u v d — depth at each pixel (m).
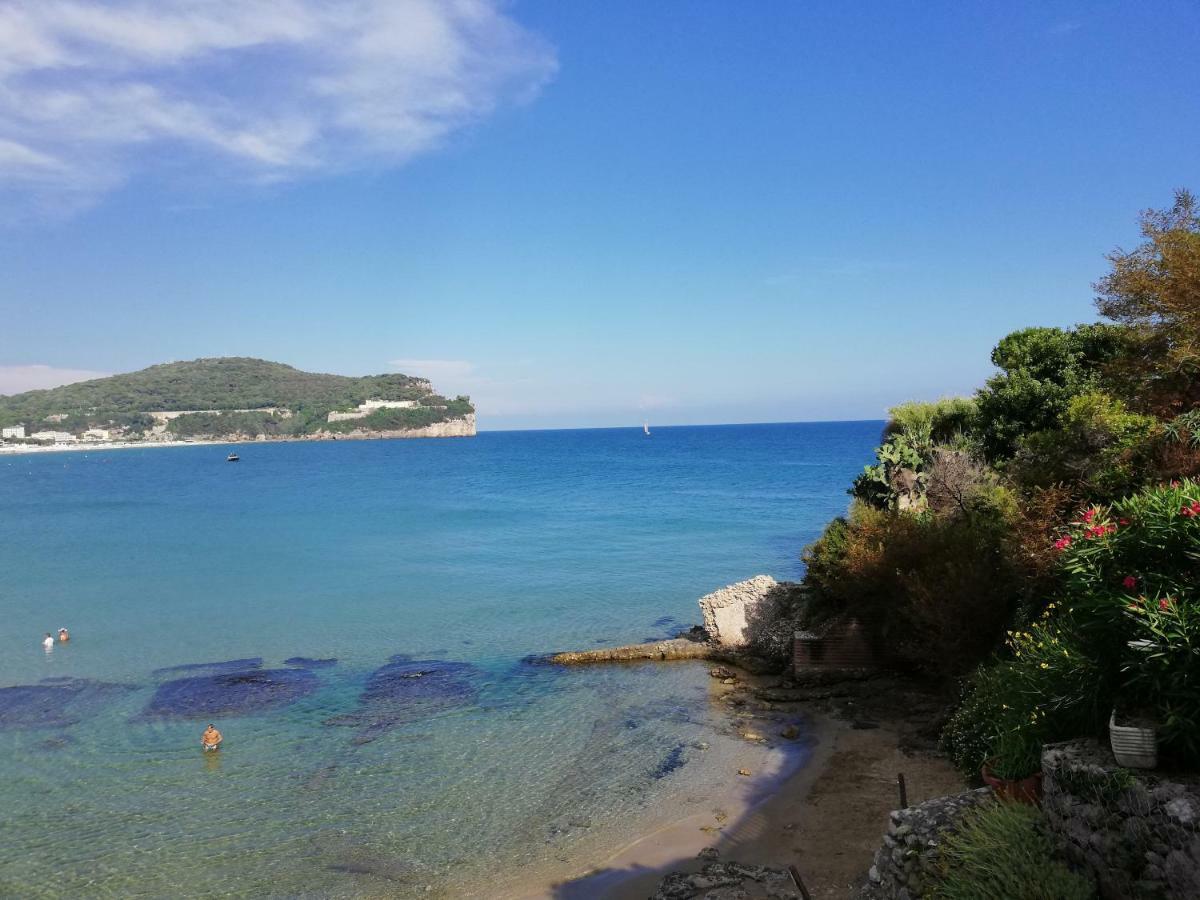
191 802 15.80
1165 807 5.77
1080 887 6.16
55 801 15.91
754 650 26.02
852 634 22.92
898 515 23.34
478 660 26.80
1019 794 7.70
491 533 60.62
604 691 23.12
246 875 12.95
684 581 40.25
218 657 27.66
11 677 25.38
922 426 31.64
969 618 17.58
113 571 46.59
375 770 17.39
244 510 84.38
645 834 14.12
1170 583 6.81
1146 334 17.19
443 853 13.62
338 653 27.98
